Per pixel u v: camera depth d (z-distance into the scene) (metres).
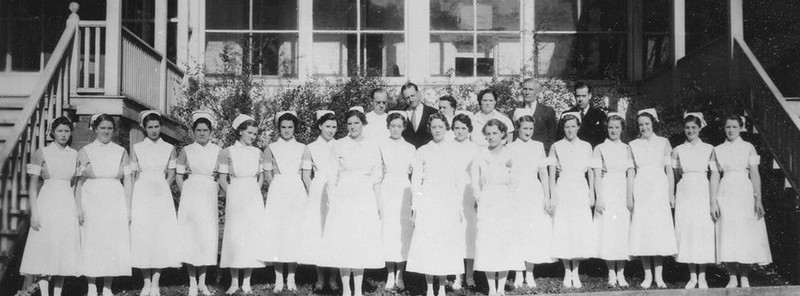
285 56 12.75
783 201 8.52
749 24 12.66
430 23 12.76
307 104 11.48
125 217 7.50
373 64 12.77
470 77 12.66
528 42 12.71
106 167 7.48
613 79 12.52
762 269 8.70
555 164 8.12
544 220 8.02
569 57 12.80
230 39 12.80
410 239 7.85
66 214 7.31
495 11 12.81
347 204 7.46
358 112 7.62
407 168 7.95
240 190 7.76
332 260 7.39
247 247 7.63
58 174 7.35
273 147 8.00
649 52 12.82
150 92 10.62
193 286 7.62
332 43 12.82
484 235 7.49
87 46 9.59
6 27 12.91
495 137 7.57
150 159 7.69
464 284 8.19
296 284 8.20
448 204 7.53
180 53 12.43
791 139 8.41
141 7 12.93
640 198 7.98
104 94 9.43
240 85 11.59
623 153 8.14
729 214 7.88
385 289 7.91
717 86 10.09
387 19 12.81
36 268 7.14
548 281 8.23
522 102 11.30
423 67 12.55
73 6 9.52
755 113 9.24
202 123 7.86
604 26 12.86
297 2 12.83
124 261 7.43
